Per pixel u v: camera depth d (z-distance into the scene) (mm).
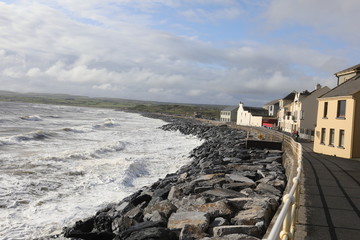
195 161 25719
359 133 22172
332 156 23719
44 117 83688
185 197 12086
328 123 25484
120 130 60375
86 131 51594
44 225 11922
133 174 21328
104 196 16000
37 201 14414
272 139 30266
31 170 19750
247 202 9992
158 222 9352
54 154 25344
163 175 22203
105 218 11617
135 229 9117
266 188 12672
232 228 8039
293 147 21250
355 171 15758
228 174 16250
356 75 27359
